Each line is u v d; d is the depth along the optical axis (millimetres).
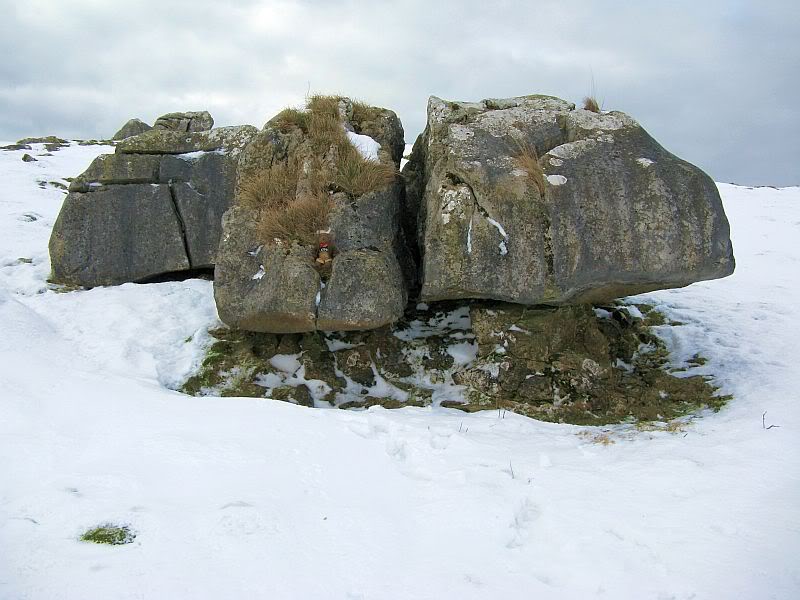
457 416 3115
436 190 3494
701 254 3195
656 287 3414
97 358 3430
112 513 2088
